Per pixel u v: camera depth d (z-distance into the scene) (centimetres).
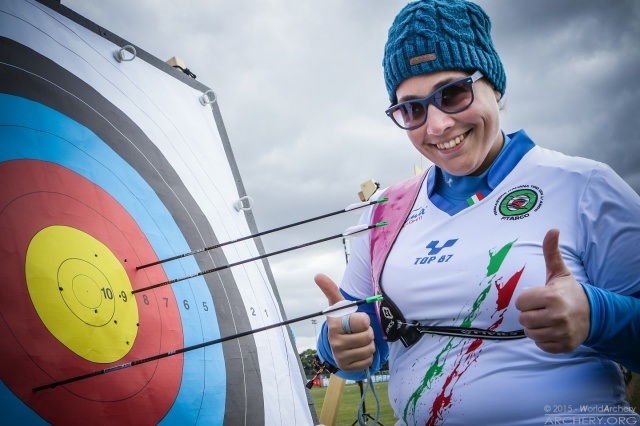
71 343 105
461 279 95
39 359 98
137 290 127
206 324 153
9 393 91
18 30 124
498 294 90
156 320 132
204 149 195
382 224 112
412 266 104
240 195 209
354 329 97
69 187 121
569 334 74
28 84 121
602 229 87
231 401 151
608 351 80
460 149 98
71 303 109
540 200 94
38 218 109
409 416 101
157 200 154
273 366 181
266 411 165
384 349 121
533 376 87
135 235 137
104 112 147
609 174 89
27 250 103
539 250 90
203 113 207
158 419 122
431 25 97
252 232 207
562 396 84
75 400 102
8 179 106
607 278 87
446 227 103
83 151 131
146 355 125
